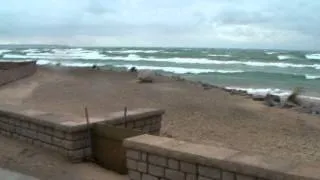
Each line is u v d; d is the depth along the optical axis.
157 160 5.49
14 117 8.05
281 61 74.12
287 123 14.13
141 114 8.15
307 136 12.09
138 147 5.66
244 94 23.55
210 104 17.59
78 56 97.06
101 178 6.50
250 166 4.62
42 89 22.20
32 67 32.78
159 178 5.49
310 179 4.21
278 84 38.12
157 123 8.57
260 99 20.78
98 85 24.78
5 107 8.81
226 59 80.38
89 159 7.21
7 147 7.66
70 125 6.99
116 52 119.31
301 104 20.81
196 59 80.44
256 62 71.06
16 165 6.94
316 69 58.19
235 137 11.34
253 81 40.59
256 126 13.23
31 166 6.88
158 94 20.70
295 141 11.24
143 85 25.27
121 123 7.75
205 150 5.25
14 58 86.38
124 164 6.68
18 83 25.61
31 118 7.66
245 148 10.09
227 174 4.82
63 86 23.88
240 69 57.06
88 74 33.47
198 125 12.68
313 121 14.87
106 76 31.83
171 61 75.00
